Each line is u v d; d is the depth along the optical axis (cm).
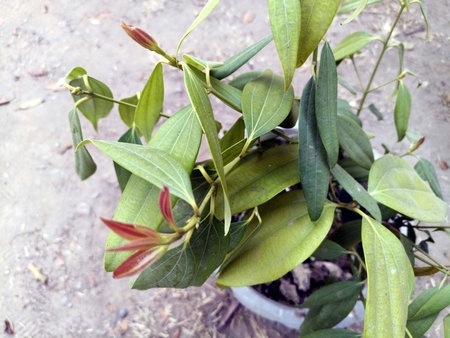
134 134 34
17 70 97
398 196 34
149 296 73
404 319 26
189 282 28
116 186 82
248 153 35
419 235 73
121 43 100
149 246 19
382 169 35
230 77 93
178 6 104
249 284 30
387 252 28
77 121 33
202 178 31
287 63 23
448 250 72
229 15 102
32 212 80
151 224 25
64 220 79
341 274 55
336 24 98
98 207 80
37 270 75
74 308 72
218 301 71
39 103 93
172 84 94
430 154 82
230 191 31
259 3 104
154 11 104
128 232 18
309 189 30
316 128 30
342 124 39
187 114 29
